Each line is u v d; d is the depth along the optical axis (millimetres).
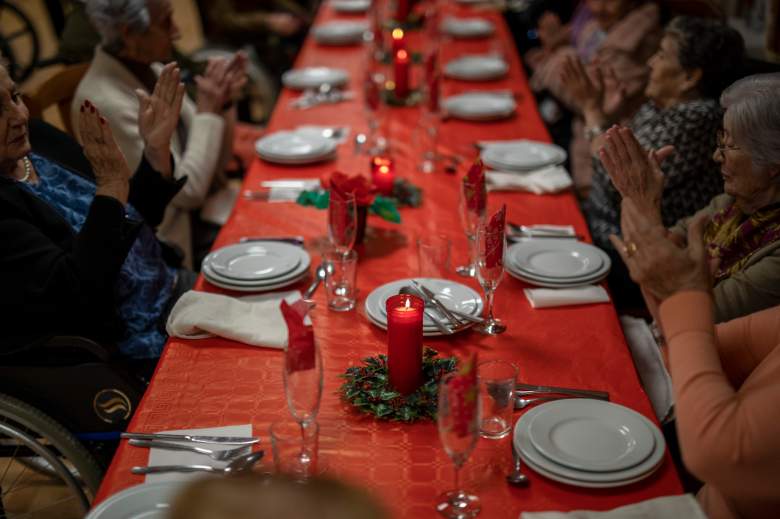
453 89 3664
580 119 3967
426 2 5238
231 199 3307
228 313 1855
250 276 2012
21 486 2293
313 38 4473
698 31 2516
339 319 1884
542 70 4289
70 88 2967
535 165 2738
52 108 3631
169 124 2379
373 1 4086
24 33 5051
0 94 1876
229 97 3154
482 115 3236
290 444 1336
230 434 1497
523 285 2047
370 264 2152
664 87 2635
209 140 2975
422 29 4633
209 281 2037
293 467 1334
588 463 1351
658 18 3594
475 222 2100
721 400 1268
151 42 2783
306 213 2471
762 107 1686
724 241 1953
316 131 3064
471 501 1311
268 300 1979
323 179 2533
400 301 1586
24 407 1907
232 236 2326
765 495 1253
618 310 2623
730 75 2545
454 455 1259
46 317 1904
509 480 1349
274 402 1602
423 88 3328
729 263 1938
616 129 1900
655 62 2639
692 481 1899
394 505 1312
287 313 1300
